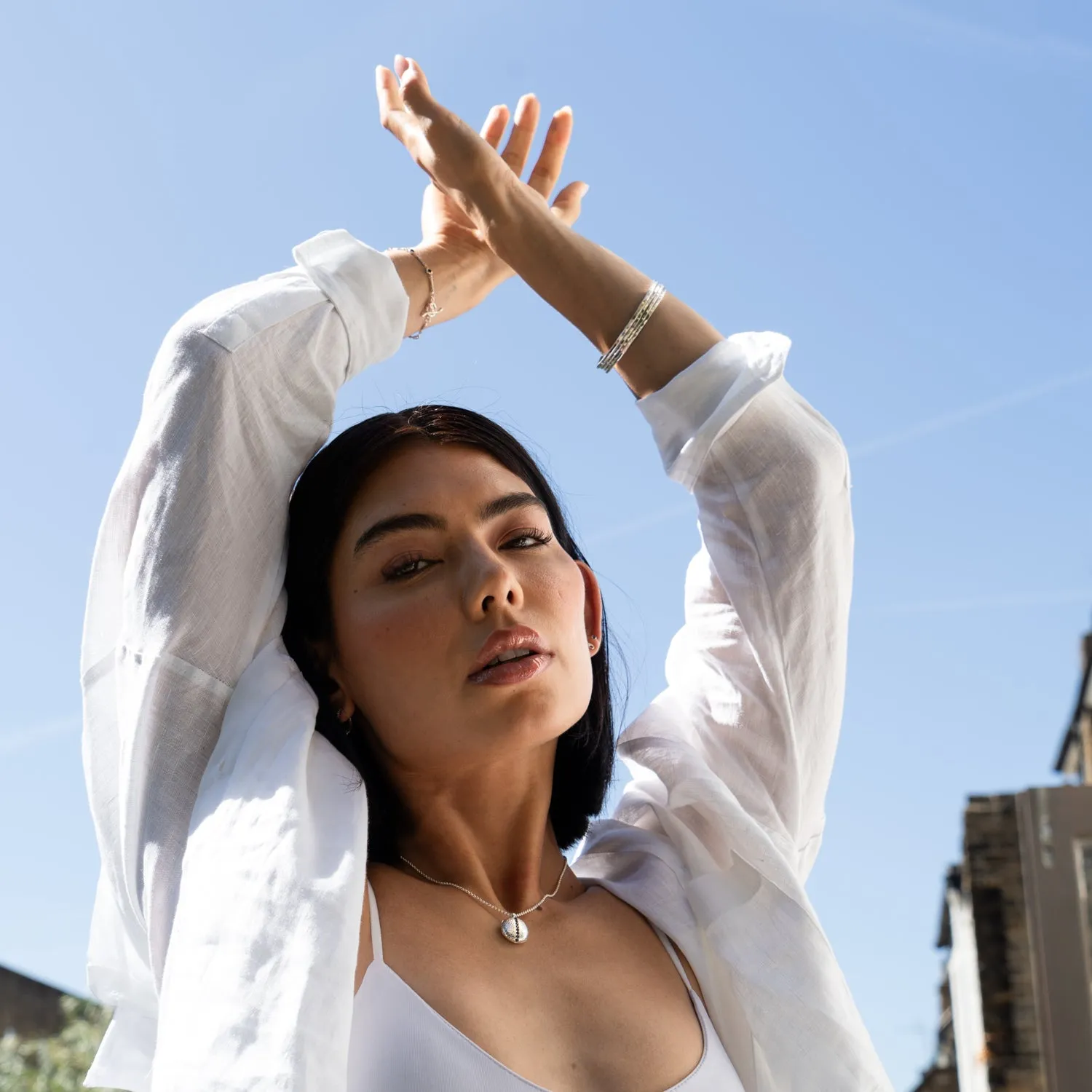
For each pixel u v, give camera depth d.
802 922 1.82
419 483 1.83
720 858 1.91
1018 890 6.66
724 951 1.81
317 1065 1.43
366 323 1.93
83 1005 8.65
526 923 1.78
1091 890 6.10
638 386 2.06
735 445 2.01
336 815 1.64
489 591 1.74
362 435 1.89
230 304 1.86
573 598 1.82
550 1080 1.59
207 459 1.80
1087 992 5.96
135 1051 1.79
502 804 1.81
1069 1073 5.86
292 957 1.48
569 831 2.01
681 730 2.03
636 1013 1.70
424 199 2.20
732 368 2.01
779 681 2.00
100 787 1.84
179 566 1.78
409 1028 1.57
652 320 2.04
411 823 1.83
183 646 1.77
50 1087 7.88
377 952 1.64
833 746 2.06
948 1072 10.23
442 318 2.11
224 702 1.78
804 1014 1.77
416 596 1.78
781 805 2.00
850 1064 1.76
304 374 1.87
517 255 2.04
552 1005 1.67
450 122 2.04
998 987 6.58
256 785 1.64
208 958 1.51
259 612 1.82
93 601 1.87
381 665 1.77
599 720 2.00
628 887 1.90
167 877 1.72
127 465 1.85
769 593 2.01
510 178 2.05
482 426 1.95
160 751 1.75
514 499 1.85
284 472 1.86
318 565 1.87
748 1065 1.78
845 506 2.05
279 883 1.54
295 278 1.93
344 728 1.82
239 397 1.82
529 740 1.74
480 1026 1.60
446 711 1.74
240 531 1.81
